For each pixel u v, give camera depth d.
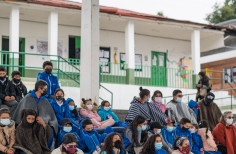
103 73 27.80
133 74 27.17
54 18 24.73
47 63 14.38
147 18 27.23
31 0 23.44
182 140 12.36
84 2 17.66
